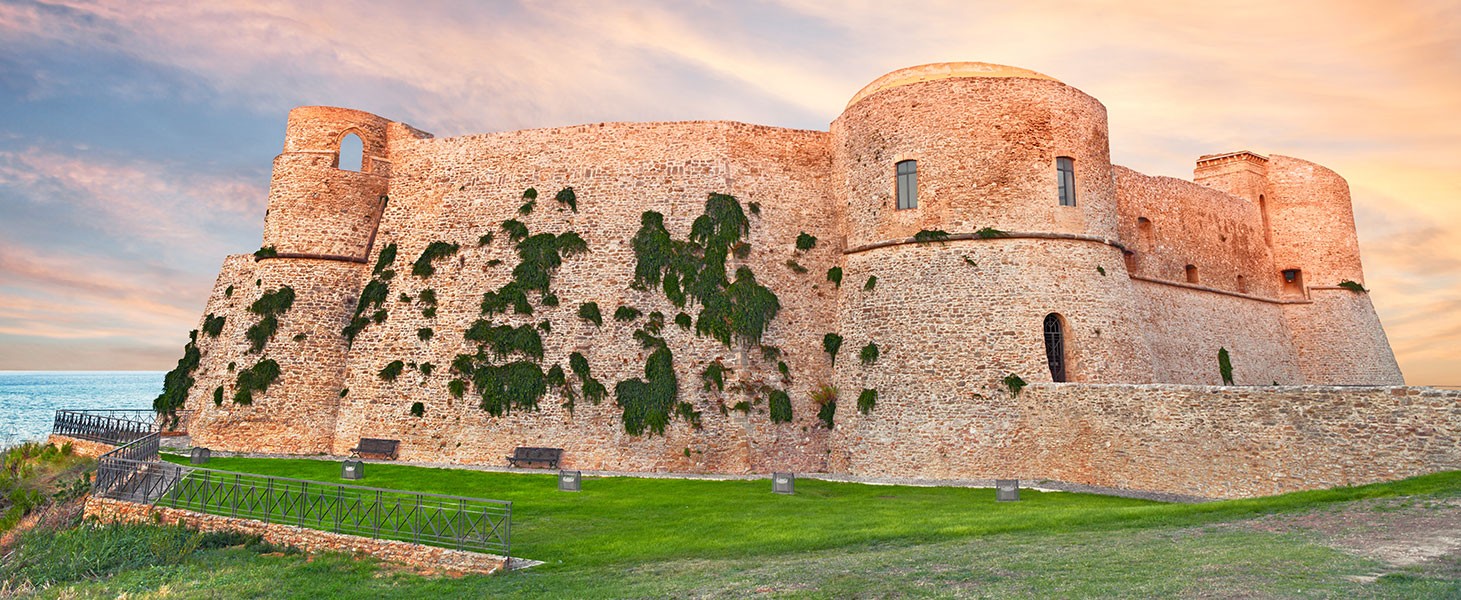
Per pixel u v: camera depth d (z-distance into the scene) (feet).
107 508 67.10
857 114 95.71
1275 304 134.21
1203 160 141.90
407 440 96.89
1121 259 88.79
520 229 102.78
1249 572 32.24
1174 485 65.10
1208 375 115.34
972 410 79.41
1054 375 81.30
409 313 102.83
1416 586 28.55
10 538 70.49
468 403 95.50
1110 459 70.28
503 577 44.24
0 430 233.96
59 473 95.96
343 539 53.06
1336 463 55.83
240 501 64.54
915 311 84.79
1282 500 51.08
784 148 104.68
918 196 87.61
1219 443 62.69
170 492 68.49
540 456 90.48
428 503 64.39
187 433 111.34
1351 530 40.09
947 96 88.12
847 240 95.45
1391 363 134.72
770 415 92.68
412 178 112.16
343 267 108.58
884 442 83.51
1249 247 132.16
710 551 48.37
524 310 97.60
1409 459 52.47
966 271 83.30
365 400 101.04
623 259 99.09
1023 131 85.66
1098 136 89.92
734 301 95.91
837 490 73.61
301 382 102.53
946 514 57.52
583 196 103.35
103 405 401.49
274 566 49.73
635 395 92.07
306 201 108.88
